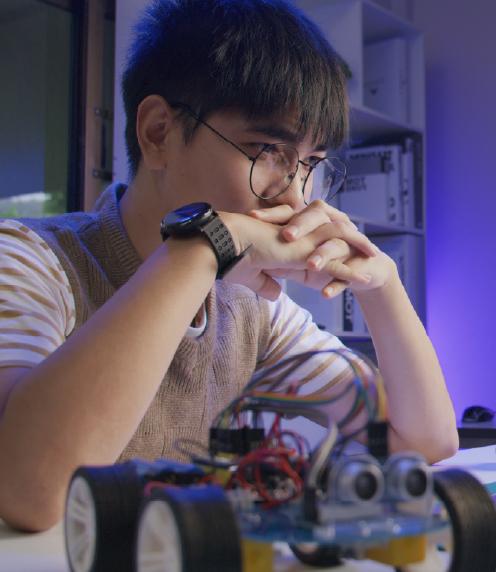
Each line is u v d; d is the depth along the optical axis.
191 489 0.42
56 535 0.69
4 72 3.19
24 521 0.69
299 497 0.43
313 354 0.52
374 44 3.60
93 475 0.47
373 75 3.59
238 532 0.40
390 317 1.02
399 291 1.02
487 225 3.82
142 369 0.72
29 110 3.12
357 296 1.03
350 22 3.29
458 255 3.88
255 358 1.24
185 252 0.79
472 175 3.87
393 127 3.50
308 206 0.98
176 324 0.75
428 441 1.03
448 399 1.06
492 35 3.85
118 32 2.69
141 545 0.42
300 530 0.41
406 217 3.47
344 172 1.18
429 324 3.92
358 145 3.69
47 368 0.72
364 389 0.48
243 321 1.21
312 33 1.00
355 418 0.48
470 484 0.47
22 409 0.71
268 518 0.43
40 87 3.09
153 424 1.02
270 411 0.50
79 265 1.04
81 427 0.69
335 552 0.50
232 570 0.39
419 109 3.60
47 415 0.70
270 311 1.27
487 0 3.87
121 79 1.16
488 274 3.80
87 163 2.94
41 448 0.69
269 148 0.98
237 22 0.98
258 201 0.99
